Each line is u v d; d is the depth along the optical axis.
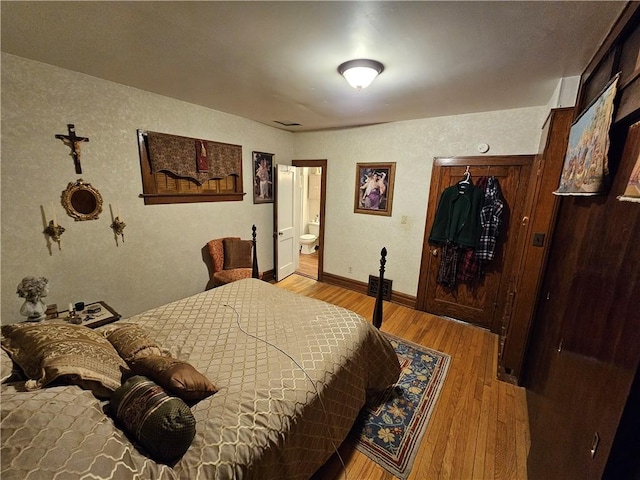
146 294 2.84
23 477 0.65
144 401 0.94
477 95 2.38
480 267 3.07
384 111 2.98
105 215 2.44
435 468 1.53
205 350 1.52
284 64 1.88
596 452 0.80
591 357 0.97
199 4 1.25
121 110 2.43
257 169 3.90
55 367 0.95
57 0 1.22
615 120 0.99
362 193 3.89
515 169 2.83
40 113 2.00
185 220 3.11
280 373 1.32
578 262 1.29
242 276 3.28
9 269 1.98
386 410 1.92
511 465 1.55
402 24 1.37
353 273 4.19
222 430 1.01
